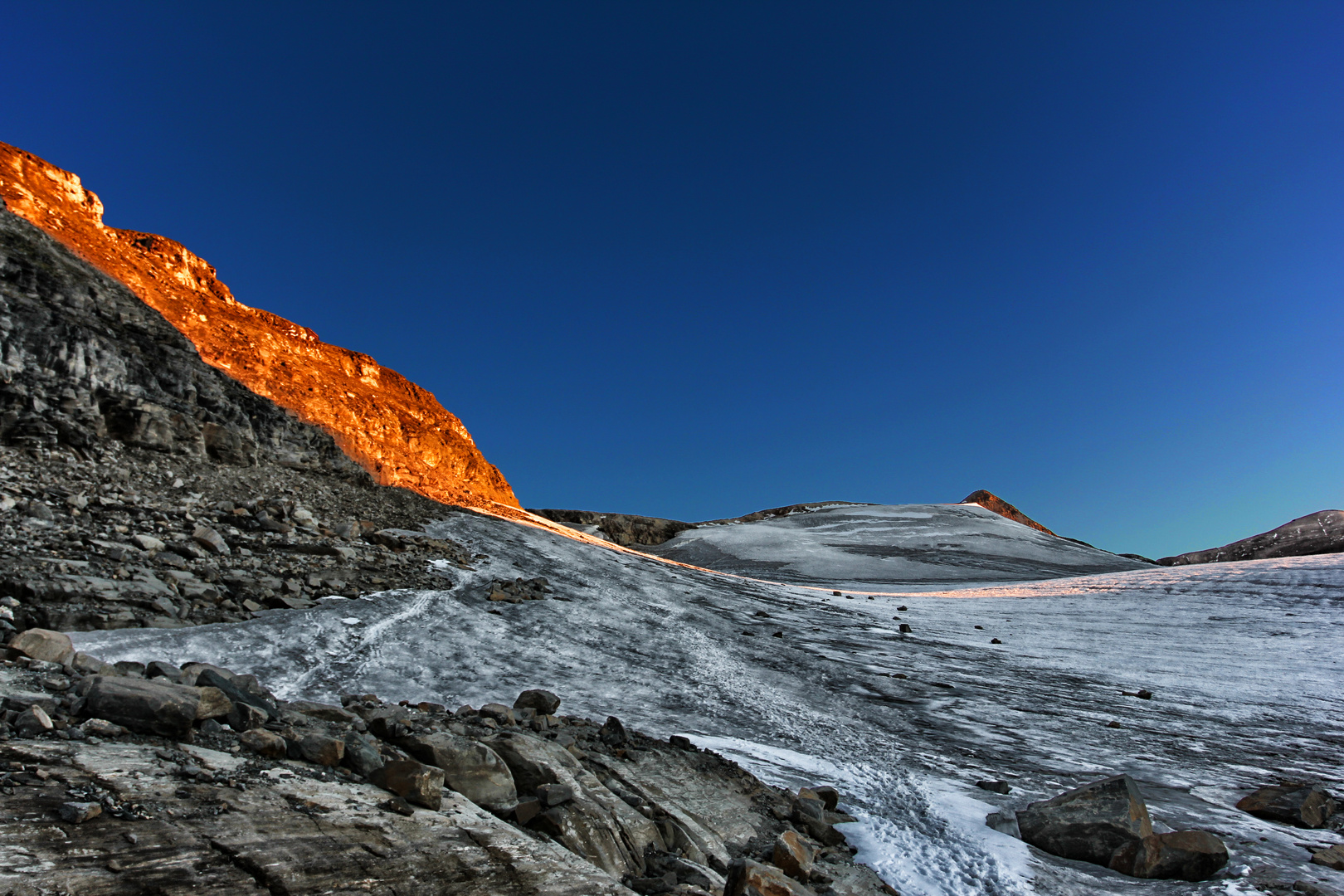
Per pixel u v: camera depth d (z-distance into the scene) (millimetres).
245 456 30203
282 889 3846
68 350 24766
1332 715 19766
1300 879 8477
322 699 12859
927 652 28438
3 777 4188
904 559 97938
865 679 22078
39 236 29703
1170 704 20859
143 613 14109
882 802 10883
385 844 4680
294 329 57281
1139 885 8219
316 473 34938
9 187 35688
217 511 23391
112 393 25562
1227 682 24234
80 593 13477
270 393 42625
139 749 5094
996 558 100000
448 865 4652
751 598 39375
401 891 4188
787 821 9031
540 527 53562
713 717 15727
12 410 22094
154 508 21188
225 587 17453
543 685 16312
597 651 20875
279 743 5707
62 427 23172
